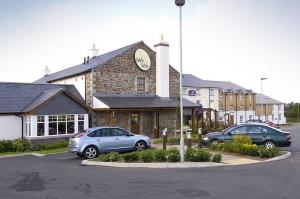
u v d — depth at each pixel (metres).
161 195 8.30
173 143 22.34
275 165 13.05
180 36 14.26
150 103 27.92
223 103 55.03
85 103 26.06
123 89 28.45
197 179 10.27
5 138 23.59
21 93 26.03
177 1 13.89
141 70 29.67
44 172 12.29
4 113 23.36
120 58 28.42
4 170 12.99
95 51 34.38
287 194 8.24
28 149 21.25
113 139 17.08
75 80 29.75
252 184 9.43
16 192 8.91
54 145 22.34
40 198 8.22
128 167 13.19
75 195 8.48
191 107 29.89
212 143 18.27
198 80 54.03
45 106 23.42
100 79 27.27
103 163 13.97
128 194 8.47
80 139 16.38
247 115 59.75
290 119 79.06
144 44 30.05
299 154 16.91
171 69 31.97
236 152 16.36
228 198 7.94
